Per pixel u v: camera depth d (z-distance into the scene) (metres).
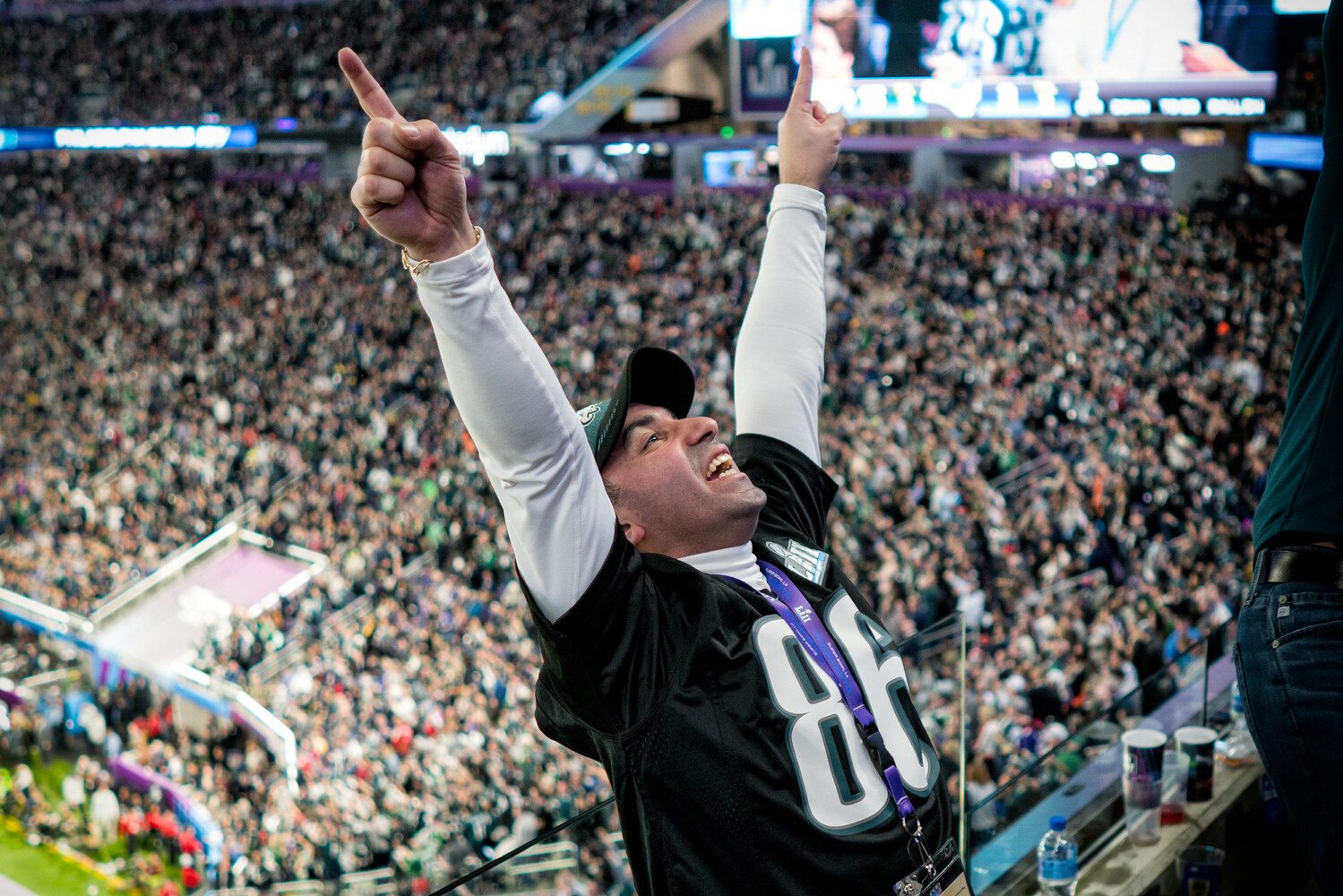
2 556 27.17
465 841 15.38
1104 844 3.81
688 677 1.84
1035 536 18.23
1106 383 22.52
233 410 31.48
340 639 22.09
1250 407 21.09
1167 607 15.02
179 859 18.77
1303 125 28.69
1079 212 30.72
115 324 38.19
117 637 24.06
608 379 28.19
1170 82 30.20
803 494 2.44
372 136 1.60
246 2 48.19
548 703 2.04
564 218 37.59
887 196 34.94
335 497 26.27
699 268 32.88
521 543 1.80
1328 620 1.78
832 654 2.02
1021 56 32.03
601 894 2.76
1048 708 13.34
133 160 49.72
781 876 1.82
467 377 1.71
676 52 39.00
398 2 45.50
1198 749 3.94
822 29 34.56
